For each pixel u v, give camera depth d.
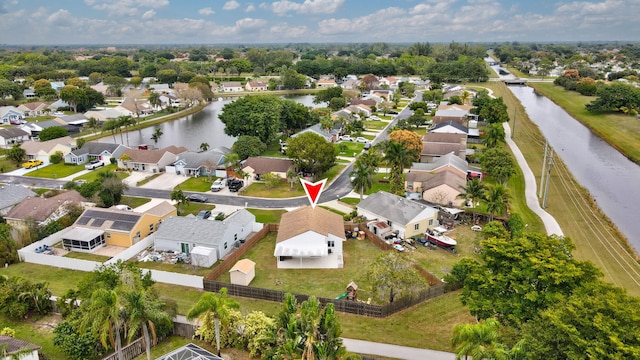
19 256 57.53
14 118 155.12
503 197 64.94
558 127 151.25
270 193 84.44
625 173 101.00
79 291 42.72
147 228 64.75
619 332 26.44
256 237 63.44
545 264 34.81
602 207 79.56
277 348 34.00
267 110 118.06
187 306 46.59
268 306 47.12
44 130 121.94
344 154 112.25
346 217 71.44
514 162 102.38
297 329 33.12
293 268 56.09
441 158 92.56
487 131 109.38
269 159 95.25
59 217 66.50
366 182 74.69
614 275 53.59
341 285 52.03
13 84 197.25
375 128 144.38
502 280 36.03
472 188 68.00
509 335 32.31
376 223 65.88
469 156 102.12
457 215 70.75
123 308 35.00
